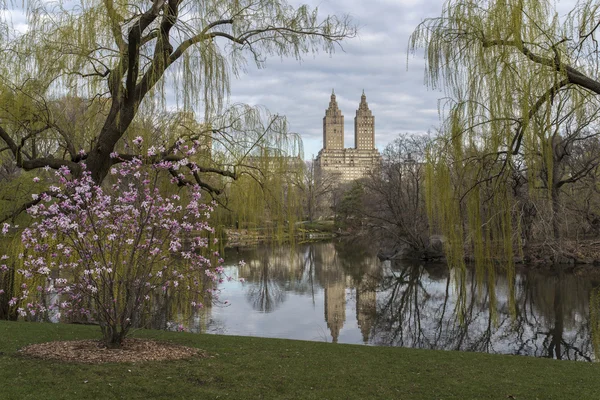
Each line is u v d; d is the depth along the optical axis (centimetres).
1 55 1016
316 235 6362
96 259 771
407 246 4081
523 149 664
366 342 1691
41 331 940
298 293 2620
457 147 702
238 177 1141
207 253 1200
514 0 627
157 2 920
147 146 988
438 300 2453
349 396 631
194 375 662
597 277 2508
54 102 1092
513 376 789
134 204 808
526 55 629
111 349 757
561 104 672
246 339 1016
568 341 1653
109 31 967
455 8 695
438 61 709
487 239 732
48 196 774
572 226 2147
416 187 3756
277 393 622
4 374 607
